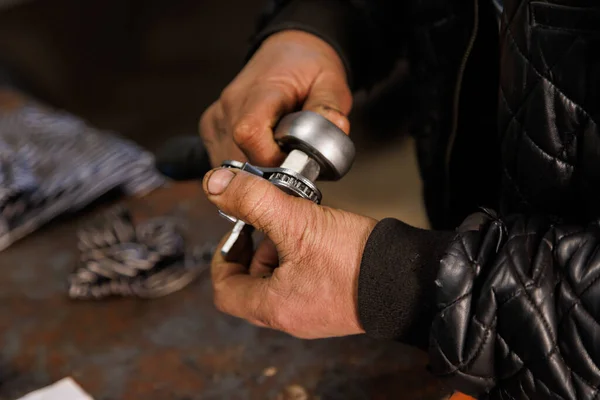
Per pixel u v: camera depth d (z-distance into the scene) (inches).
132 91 83.2
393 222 21.2
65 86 83.1
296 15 29.1
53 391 27.4
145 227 35.8
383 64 32.3
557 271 18.2
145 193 40.7
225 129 26.3
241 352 29.1
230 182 20.7
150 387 27.7
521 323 18.0
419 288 19.8
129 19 89.8
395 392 26.5
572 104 19.7
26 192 37.7
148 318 31.3
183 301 32.2
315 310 22.1
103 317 31.5
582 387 17.7
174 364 28.7
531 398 18.6
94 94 83.6
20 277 34.3
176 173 32.5
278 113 24.3
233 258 25.5
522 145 21.4
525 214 20.6
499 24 24.6
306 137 21.8
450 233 20.3
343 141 22.1
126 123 79.7
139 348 29.7
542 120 20.4
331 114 24.3
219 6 94.3
